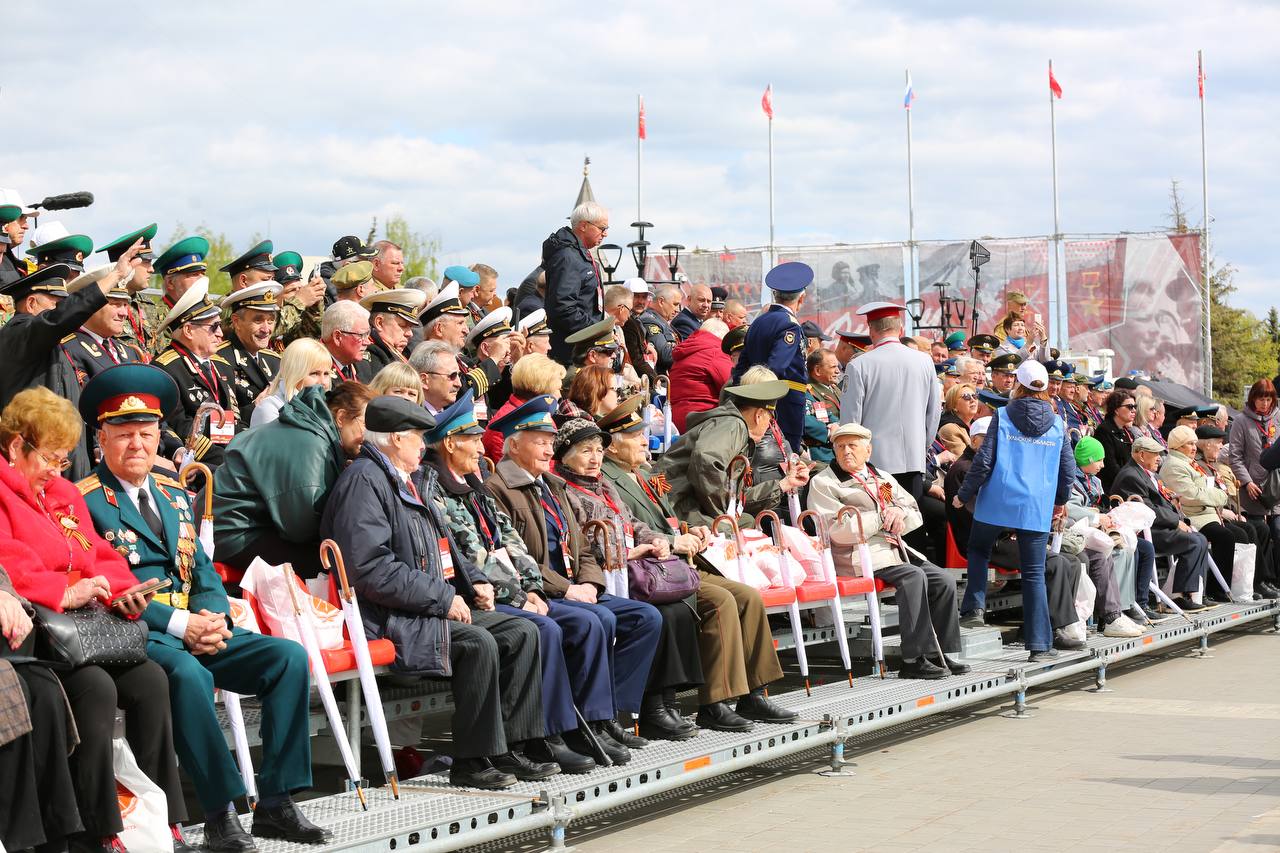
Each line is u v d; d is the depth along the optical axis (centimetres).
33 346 596
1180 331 2591
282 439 640
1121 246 2597
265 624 590
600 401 857
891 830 670
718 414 895
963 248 2600
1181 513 1469
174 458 713
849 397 1123
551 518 750
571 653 692
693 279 2619
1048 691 1154
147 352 816
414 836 552
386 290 945
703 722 780
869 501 952
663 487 879
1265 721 985
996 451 1061
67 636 477
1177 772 802
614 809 736
